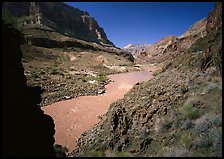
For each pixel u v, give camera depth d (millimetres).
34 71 46219
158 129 13328
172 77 19781
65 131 21422
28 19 113188
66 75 48594
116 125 14898
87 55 83625
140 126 14391
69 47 87688
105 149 14008
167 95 16297
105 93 37844
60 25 158375
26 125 10008
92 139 16359
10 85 10008
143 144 12656
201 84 16078
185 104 14227
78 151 15875
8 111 9125
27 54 63938
